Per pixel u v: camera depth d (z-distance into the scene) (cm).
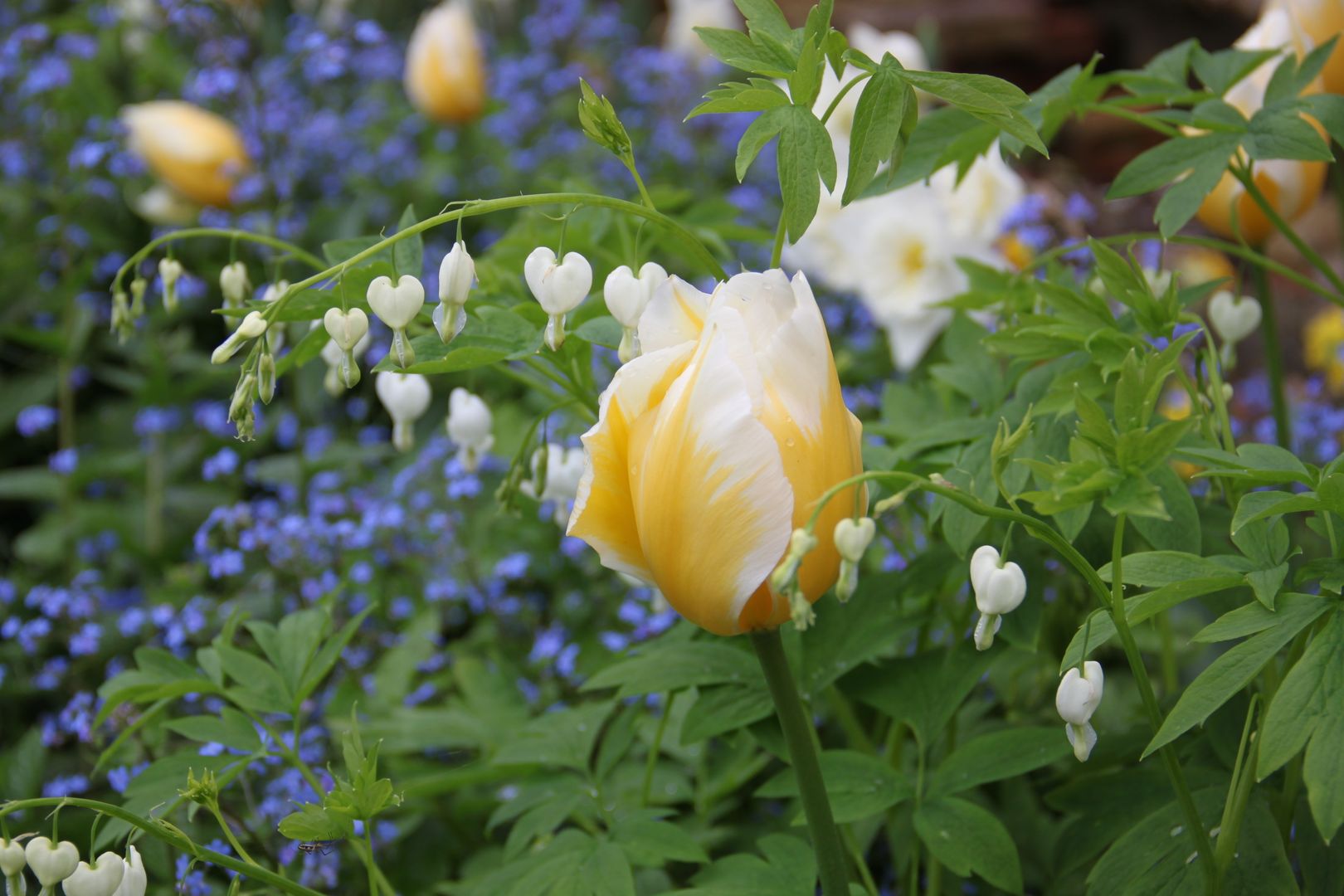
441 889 75
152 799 68
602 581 98
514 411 115
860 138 59
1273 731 57
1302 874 65
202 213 130
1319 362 148
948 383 72
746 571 56
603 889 65
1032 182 143
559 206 77
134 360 126
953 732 74
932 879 70
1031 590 67
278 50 180
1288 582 60
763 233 79
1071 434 66
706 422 56
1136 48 228
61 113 133
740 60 60
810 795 60
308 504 109
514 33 226
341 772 79
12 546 121
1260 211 74
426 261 139
